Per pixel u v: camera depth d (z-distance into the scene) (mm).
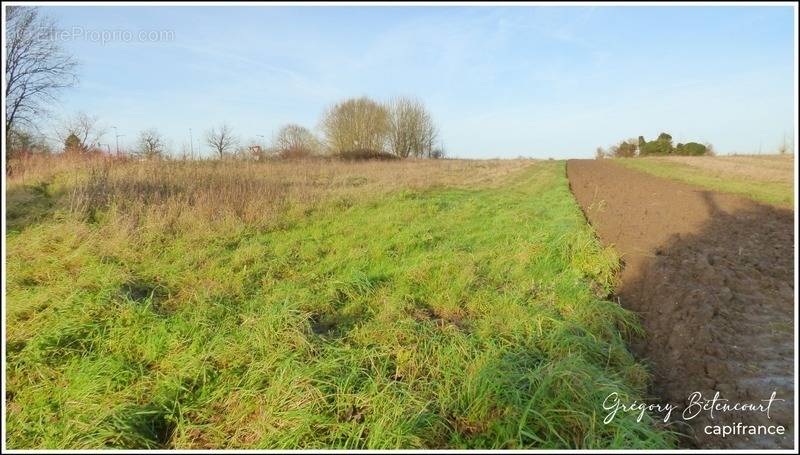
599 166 30688
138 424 3068
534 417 2951
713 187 14234
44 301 4602
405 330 4094
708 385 3398
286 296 4918
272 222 8461
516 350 3783
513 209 10695
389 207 10617
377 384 3273
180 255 6422
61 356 3754
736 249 6719
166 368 3717
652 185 15617
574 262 6258
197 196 9219
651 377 3594
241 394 3318
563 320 4367
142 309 4383
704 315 4336
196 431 3086
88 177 9562
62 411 3209
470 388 3197
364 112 51531
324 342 3912
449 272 5859
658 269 5844
